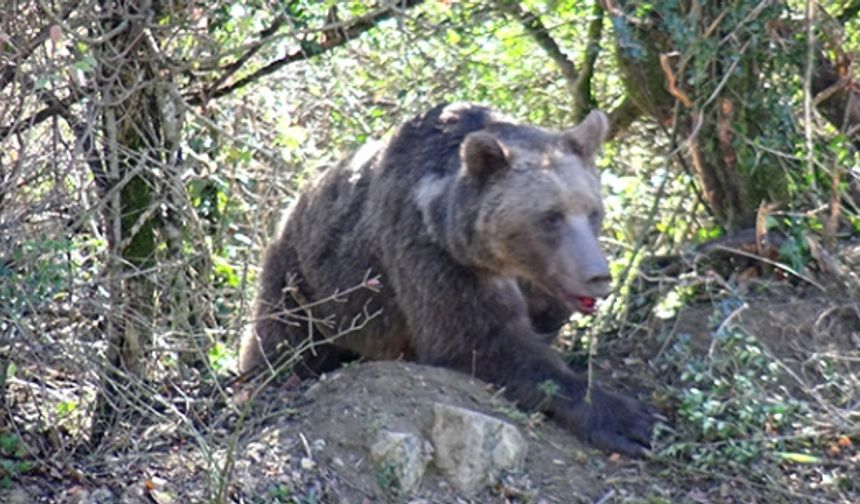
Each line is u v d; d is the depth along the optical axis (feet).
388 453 34.14
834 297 40.42
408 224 39.14
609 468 35.68
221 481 32.27
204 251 38.45
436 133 40.06
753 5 40.22
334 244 42.04
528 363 37.40
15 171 34.12
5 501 32.89
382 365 37.86
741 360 37.81
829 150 42.78
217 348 41.98
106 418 36.24
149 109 38.55
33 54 34.86
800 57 41.98
